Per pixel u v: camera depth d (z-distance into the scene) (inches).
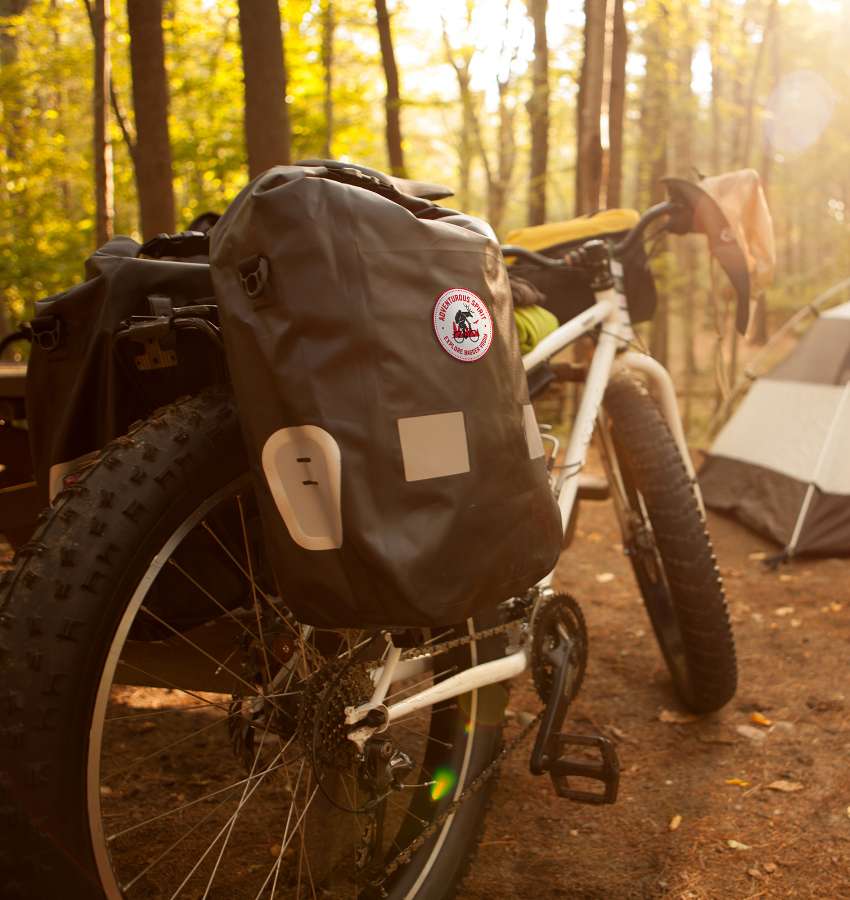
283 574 50.6
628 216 103.4
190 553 57.8
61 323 59.6
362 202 50.5
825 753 96.5
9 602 45.7
